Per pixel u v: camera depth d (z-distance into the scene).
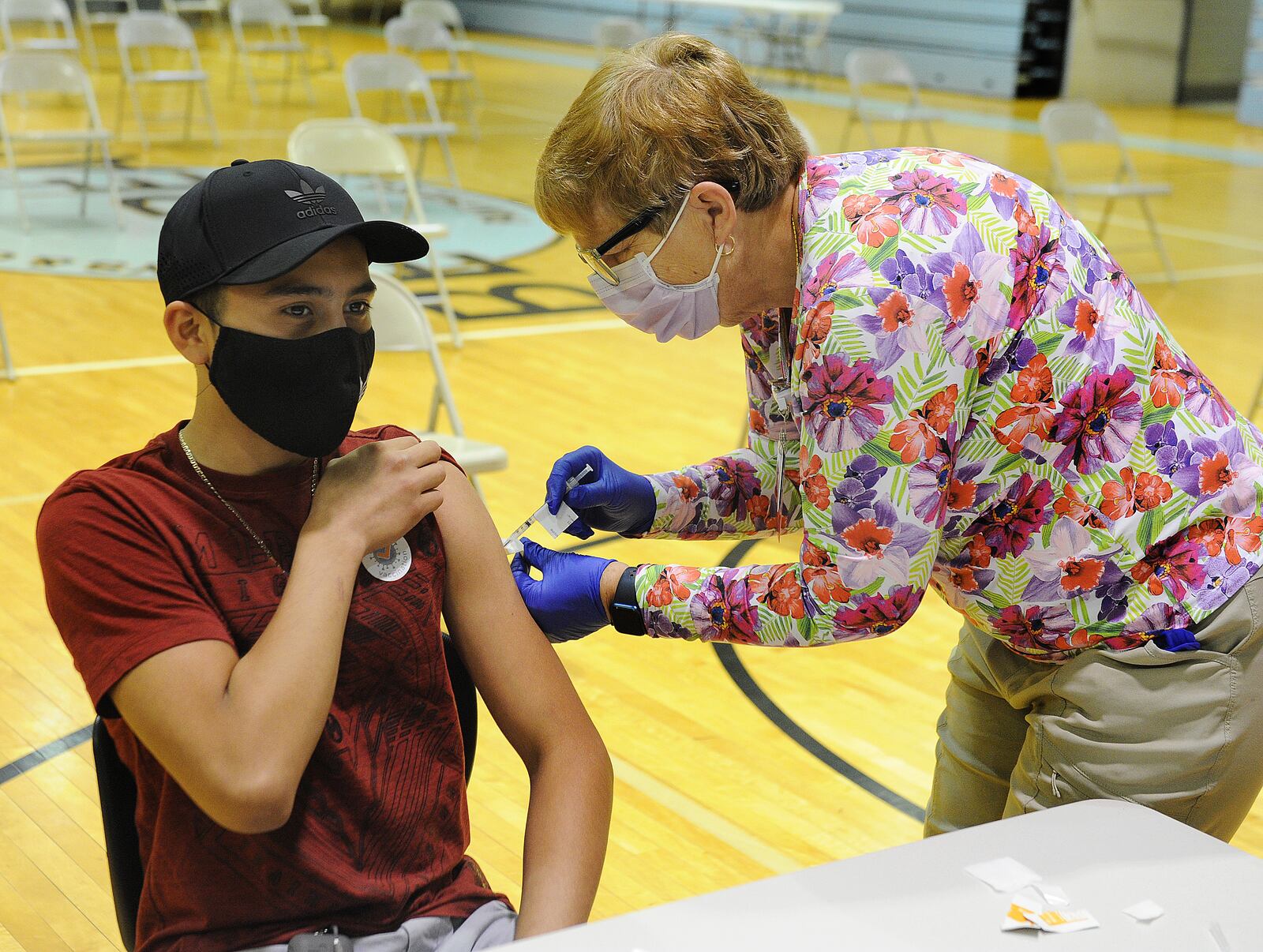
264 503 1.45
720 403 5.82
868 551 1.51
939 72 16.48
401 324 4.04
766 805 2.93
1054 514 1.58
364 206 9.12
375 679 1.45
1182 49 16.61
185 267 1.39
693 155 1.51
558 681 1.62
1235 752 1.58
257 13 12.91
